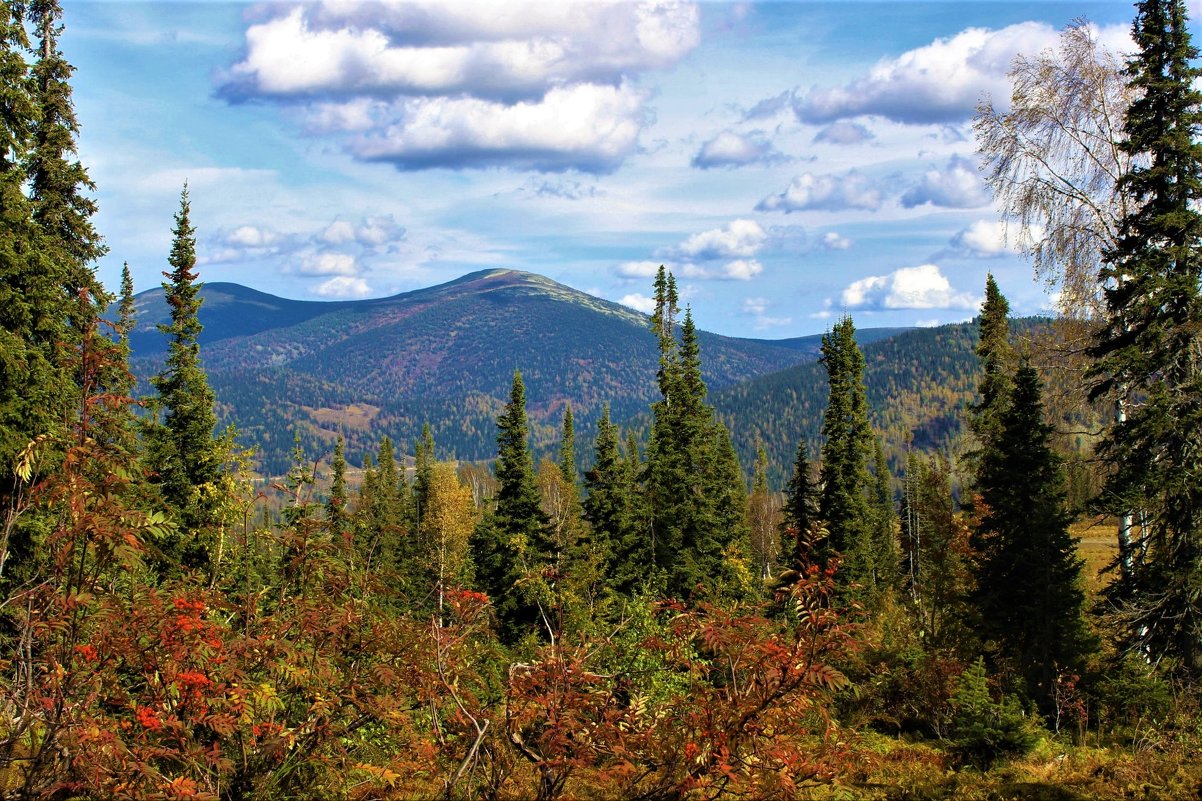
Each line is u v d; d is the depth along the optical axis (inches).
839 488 1497.3
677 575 1435.8
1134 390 785.6
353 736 285.9
